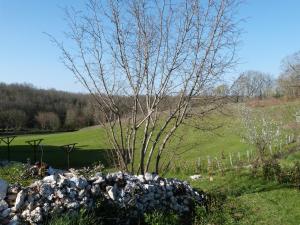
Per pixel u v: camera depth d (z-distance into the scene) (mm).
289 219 11656
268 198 14094
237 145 30688
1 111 82562
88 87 13844
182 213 12008
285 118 33625
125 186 11062
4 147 46812
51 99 87625
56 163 35031
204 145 32031
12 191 9898
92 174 16359
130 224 10680
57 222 8695
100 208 10266
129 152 13844
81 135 61812
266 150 24344
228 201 13742
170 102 13773
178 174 22156
